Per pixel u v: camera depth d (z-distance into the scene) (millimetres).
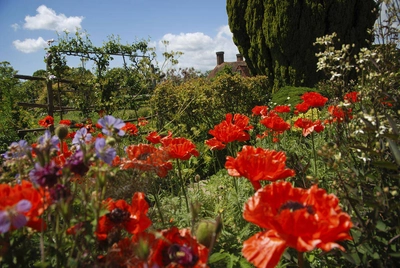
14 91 10352
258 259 1219
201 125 7137
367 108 2281
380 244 1680
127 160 2107
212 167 5965
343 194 1716
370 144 2006
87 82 7719
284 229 1204
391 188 1851
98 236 1398
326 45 2752
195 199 3068
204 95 7738
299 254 1498
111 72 7938
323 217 1249
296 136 6375
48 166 1215
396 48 2488
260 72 13969
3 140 7523
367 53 2404
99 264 1290
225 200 2957
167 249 1288
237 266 2119
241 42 14227
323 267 2086
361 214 1903
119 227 1422
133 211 1481
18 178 1591
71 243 1340
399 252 1618
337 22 12031
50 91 7469
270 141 4961
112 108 7637
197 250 1279
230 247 2279
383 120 2111
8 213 1051
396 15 2408
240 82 8562
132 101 8047
